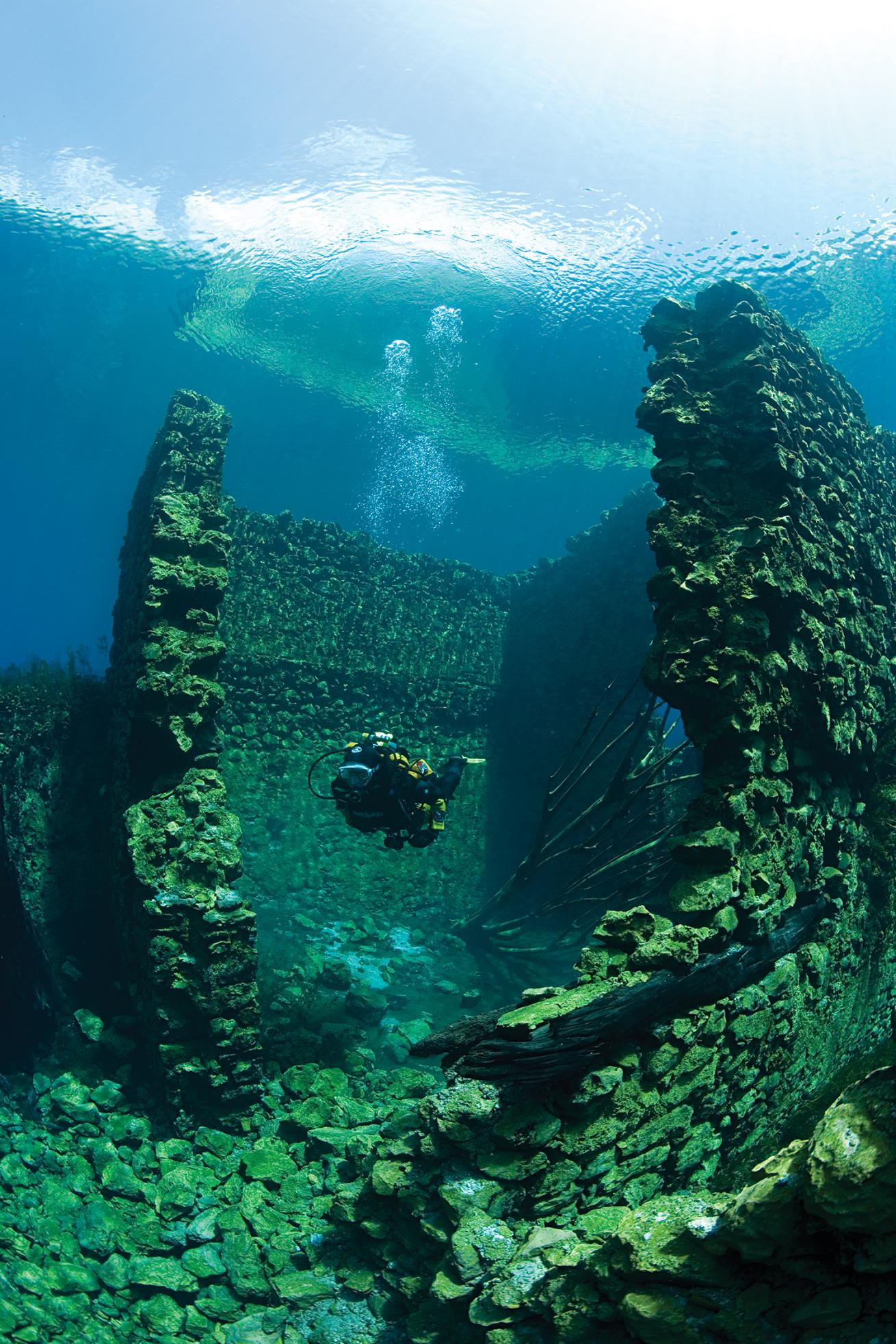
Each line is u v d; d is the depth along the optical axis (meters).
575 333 29.58
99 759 11.34
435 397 37.59
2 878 8.78
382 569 16.50
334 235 29.67
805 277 23.27
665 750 14.19
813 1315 2.94
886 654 8.21
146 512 11.52
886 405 28.12
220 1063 7.71
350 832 14.42
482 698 16.48
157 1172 7.16
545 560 17.36
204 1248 6.10
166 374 42.44
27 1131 7.59
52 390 47.50
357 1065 8.74
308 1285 5.45
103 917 10.27
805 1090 6.62
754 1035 5.73
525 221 27.56
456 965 12.44
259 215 29.73
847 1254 2.89
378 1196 5.61
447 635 16.59
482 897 14.61
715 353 7.57
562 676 16.05
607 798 10.92
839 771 7.27
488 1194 4.65
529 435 38.53
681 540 6.62
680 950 5.10
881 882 7.54
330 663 15.49
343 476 51.91
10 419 52.34
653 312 7.89
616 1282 3.58
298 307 32.34
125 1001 9.47
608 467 39.53
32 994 8.84
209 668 9.20
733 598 6.29
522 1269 4.19
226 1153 7.35
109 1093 7.87
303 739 14.97
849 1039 7.25
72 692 11.50
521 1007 4.90
